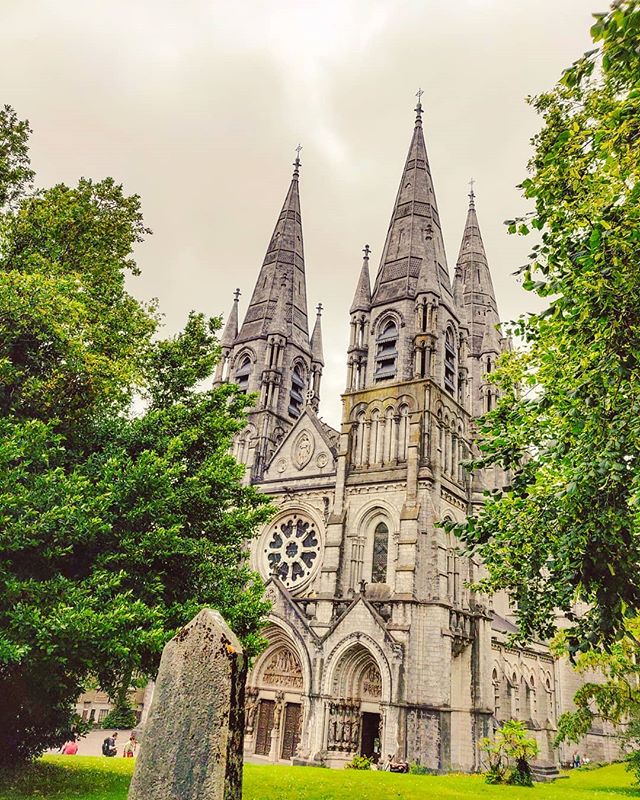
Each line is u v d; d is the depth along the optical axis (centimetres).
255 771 2931
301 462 6175
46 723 2319
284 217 8262
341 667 4822
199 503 2428
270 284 7788
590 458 1502
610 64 1173
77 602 1766
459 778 3600
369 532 5400
